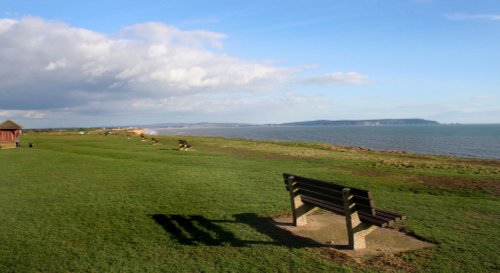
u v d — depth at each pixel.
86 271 5.87
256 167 20.70
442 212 9.61
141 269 5.90
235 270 5.80
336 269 5.77
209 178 15.88
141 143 47.47
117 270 5.88
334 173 18.20
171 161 23.78
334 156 29.08
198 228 8.21
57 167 20.09
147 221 8.83
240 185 14.05
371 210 6.30
